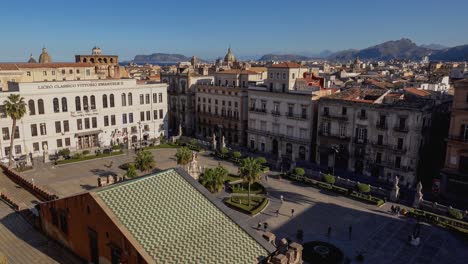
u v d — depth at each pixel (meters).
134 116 101.31
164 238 17.95
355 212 55.25
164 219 19.14
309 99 80.12
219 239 19.17
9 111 71.69
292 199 60.41
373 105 69.69
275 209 56.00
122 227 17.59
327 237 47.06
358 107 72.31
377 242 45.97
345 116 74.81
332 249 43.09
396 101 69.31
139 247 16.72
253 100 92.94
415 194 57.50
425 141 68.00
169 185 21.66
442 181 61.50
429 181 70.56
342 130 76.06
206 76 118.12
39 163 78.81
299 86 84.69
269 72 88.44
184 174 23.05
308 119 81.25
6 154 79.06
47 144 85.62
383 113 68.62
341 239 46.56
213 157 87.06
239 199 59.25
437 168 73.69
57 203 22.39
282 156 87.44
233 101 99.69
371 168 72.31
